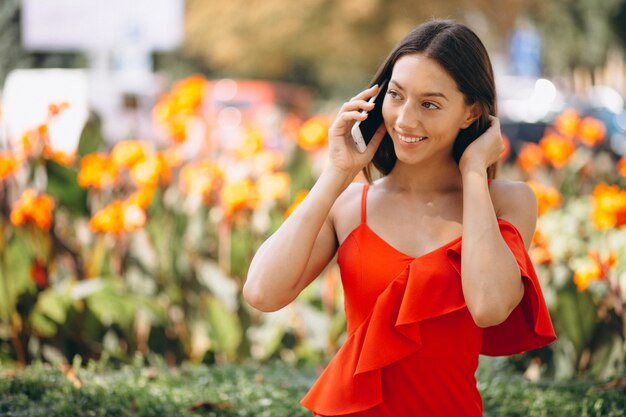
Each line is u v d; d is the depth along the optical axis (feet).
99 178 20.30
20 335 19.42
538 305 9.79
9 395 15.16
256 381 17.51
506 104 77.05
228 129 64.59
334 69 107.96
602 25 110.93
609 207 19.51
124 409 14.93
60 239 20.03
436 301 9.62
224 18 104.94
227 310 20.04
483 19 103.14
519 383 16.93
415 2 97.60
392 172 10.48
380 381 9.74
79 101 69.97
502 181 10.50
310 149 23.21
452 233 10.02
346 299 10.16
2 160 19.83
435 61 9.70
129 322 19.39
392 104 9.93
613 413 14.80
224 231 20.76
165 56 114.73
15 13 99.25
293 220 10.05
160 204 20.52
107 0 58.85
